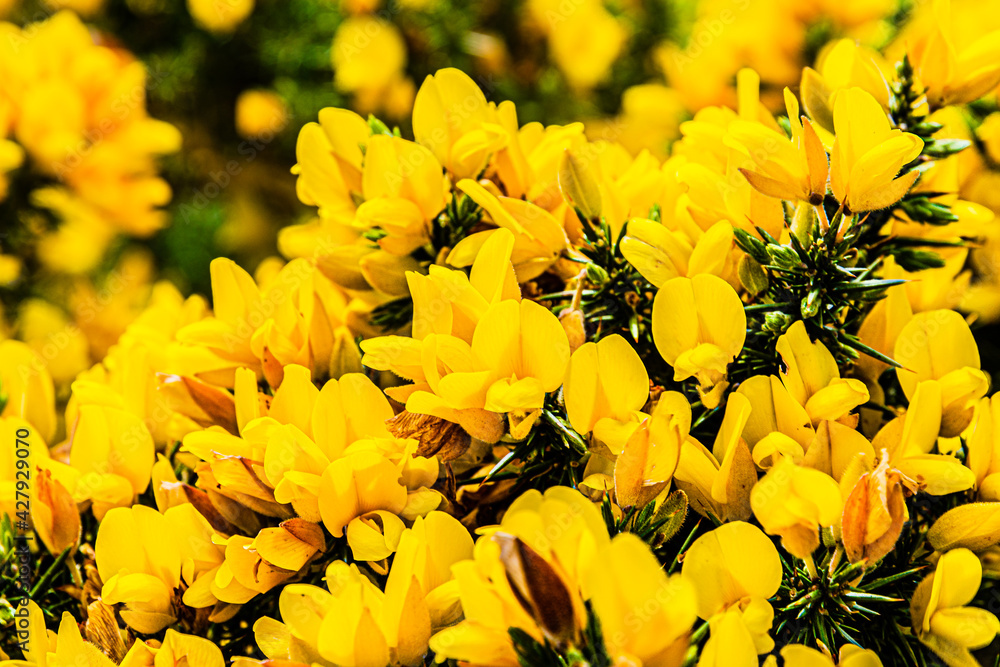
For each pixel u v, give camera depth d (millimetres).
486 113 484
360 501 458
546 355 452
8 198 719
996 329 534
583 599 436
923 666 456
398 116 960
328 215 494
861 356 474
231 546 459
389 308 488
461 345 450
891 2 658
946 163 491
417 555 449
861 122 455
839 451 452
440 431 460
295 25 952
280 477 456
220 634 473
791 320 465
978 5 532
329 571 451
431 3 932
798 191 460
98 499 481
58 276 833
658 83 963
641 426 447
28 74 685
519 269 475
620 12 982
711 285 455
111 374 514
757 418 457
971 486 455
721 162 483
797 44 695
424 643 449
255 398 469
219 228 1021
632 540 430
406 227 479
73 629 460
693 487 456
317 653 451
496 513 472
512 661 440
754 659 438
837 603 453
